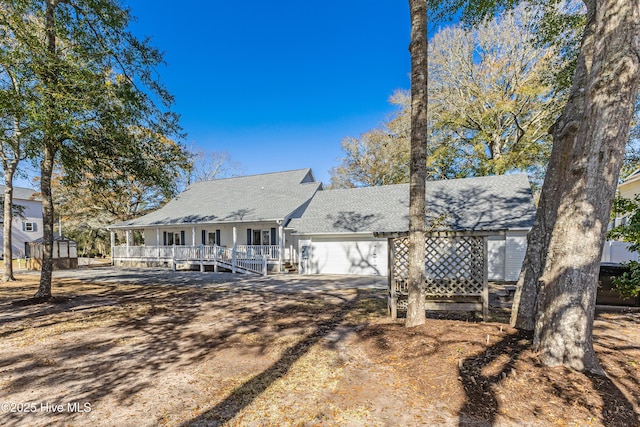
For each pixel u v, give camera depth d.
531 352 3.80
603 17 3.28
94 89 7.74
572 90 4.68
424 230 5.32
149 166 10.62
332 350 4.89
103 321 7.01
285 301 9.18
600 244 3.40
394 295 6.45
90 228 28.25
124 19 9.41
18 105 7.24
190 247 18.97
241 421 3.01
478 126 20.97
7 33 7.48
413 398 3.29
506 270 13.05
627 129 3.31
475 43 20.22
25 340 5.67
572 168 3.52
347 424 2.90
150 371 4.26
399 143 26.27
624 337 4.87
